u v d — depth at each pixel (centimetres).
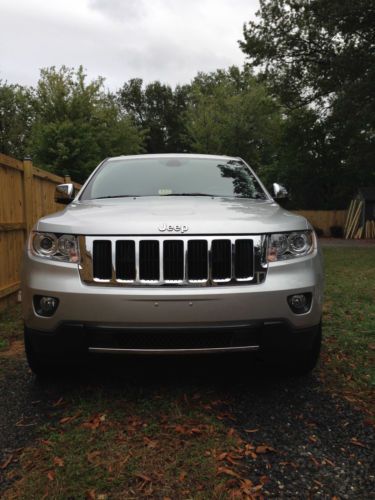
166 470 222
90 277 278
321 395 314
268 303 276
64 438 253
